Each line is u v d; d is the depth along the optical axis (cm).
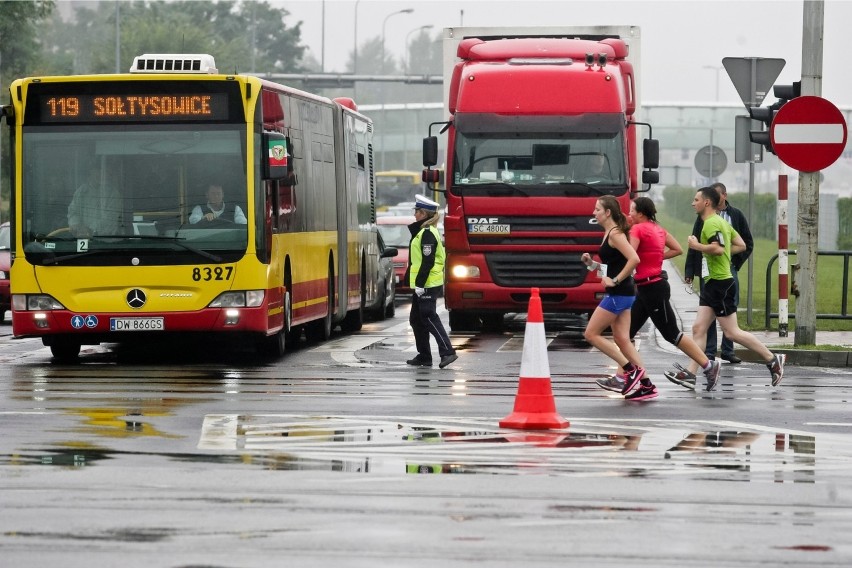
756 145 5178
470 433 2694
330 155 5159
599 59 5316
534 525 1853
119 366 4103
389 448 2497
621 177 5241
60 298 4034
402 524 1850
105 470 2242
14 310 4062
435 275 4066
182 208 4044
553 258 5256
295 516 1894
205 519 1872
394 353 4556
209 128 4062
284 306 4322
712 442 2612
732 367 4191
